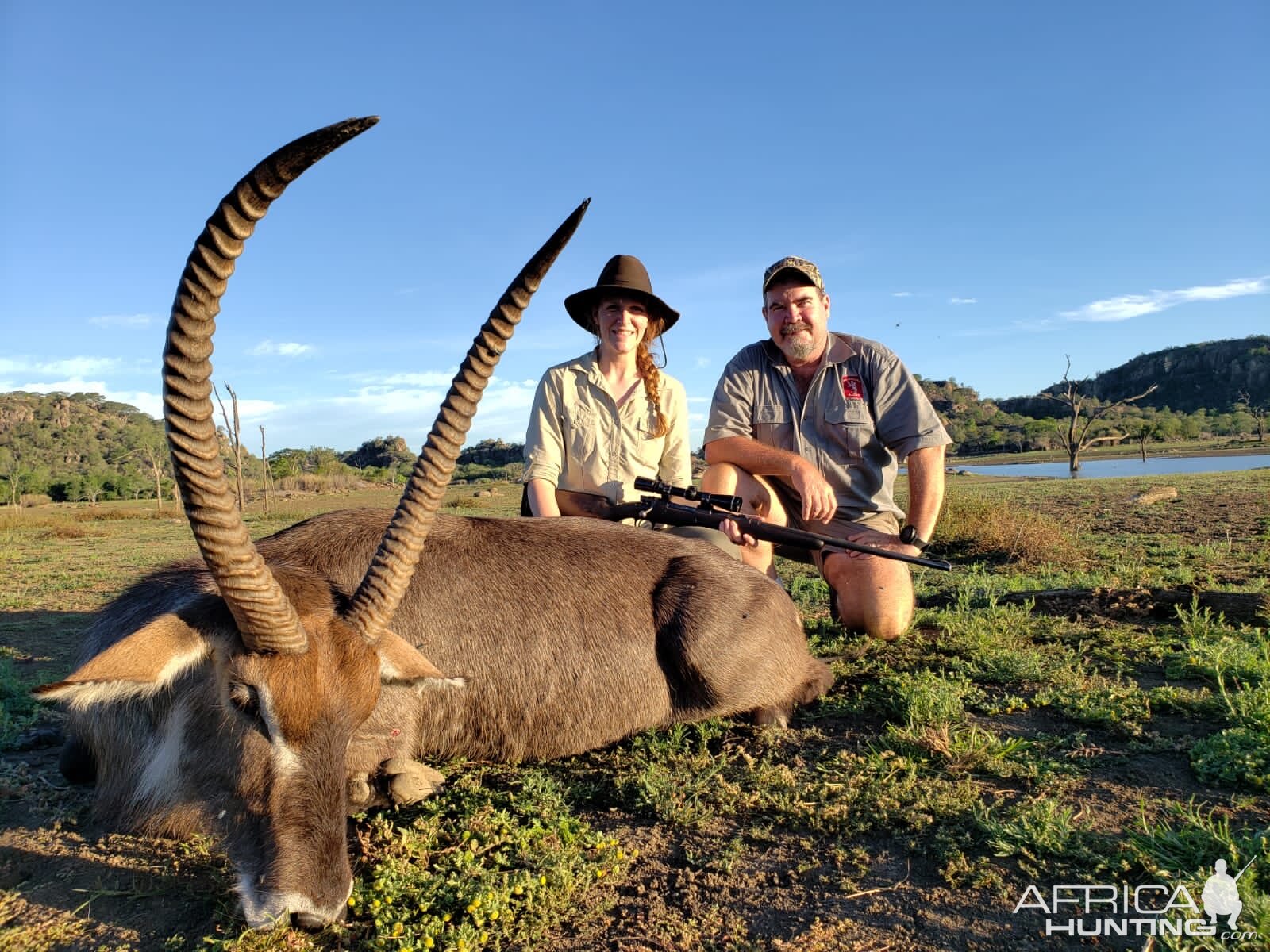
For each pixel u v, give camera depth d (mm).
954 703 4172
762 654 4262
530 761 4008
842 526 5926
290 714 2545
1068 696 4297
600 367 5867
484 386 2861
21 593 9906
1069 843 2867
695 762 3750
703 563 4375
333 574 3539
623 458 5816
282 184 2062
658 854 3033
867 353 5746
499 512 25328
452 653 3830
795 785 3498
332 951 2504
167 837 3172
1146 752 3648
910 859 2904
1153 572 7941
